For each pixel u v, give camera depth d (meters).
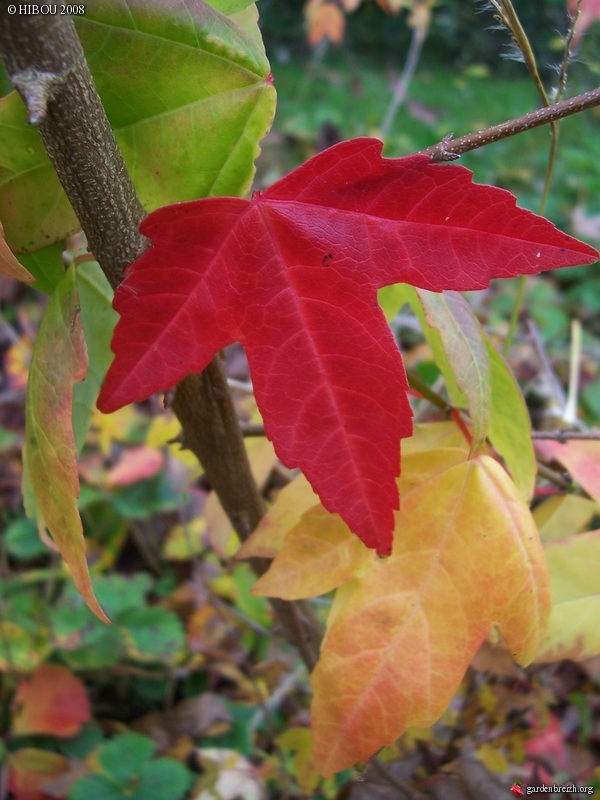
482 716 0.23
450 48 1.26
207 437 0.15
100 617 0.11
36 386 0.12
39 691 0.34
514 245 0.10
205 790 0.26
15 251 0.13
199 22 0.11
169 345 0.10
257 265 0.10
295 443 0.10
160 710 0.38
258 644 0.38
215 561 0.41
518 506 0.14
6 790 0.32
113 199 0.11
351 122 1.02
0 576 0.42
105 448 0.44
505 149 1.00
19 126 0.11
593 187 0.85
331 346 0.10
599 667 0.25
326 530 0.14
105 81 0.11
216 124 0.12
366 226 0.10
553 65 0.14
